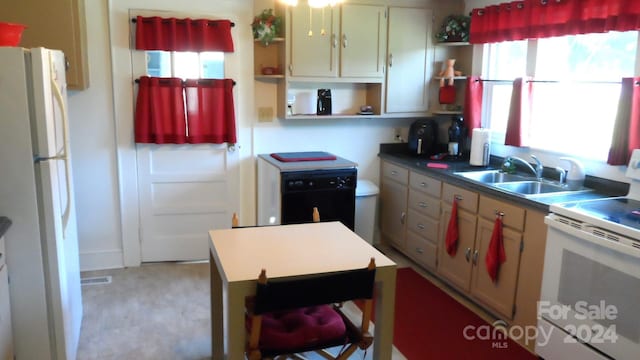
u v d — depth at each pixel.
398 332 3.22
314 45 4.13
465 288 3.59
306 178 3.91
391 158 4.53
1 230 2.12
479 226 3.40
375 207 4.59
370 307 2.24
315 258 2.28
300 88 4.45
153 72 4.02
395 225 4.54
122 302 3.59
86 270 4.18
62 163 2.62
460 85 4.58
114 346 3.01
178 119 4.07
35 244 2.35
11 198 2.29
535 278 2.95
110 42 3.91
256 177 4.45
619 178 3.08
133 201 4.19
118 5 3.87
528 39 3.66
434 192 3.90
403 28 4.34
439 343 3.09
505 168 3.78
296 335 2.19
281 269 2.13
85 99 3.96
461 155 4.41
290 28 4.05
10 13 3.37
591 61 3.31
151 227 4.27
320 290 2.05
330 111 4.42
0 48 2.18
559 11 3.33
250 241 2.50
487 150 4.00
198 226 4.37
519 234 3.04
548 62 3.63
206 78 4.12
